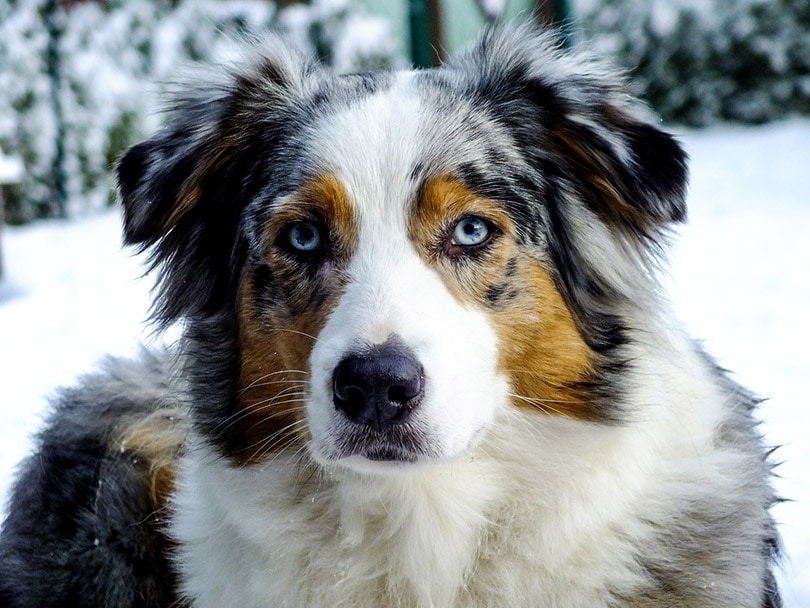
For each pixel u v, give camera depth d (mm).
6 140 3207
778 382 1526
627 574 1027
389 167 1033
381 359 978
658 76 4711
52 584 1136
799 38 4680
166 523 1114
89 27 3385
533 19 1175
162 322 1109
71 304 2238
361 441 989
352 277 1018
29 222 3242
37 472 1178
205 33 3545
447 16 2549
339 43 3588
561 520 1029
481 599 1037
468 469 1030
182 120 1104
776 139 4172
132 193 1096
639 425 1040
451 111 1055
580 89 1072
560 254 1057
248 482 1052
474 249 1035
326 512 1040
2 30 3262
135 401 1185
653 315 1071
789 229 2637
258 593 1043
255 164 1078
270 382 1047
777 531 1133
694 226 2760
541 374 1037
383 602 1044
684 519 1038
